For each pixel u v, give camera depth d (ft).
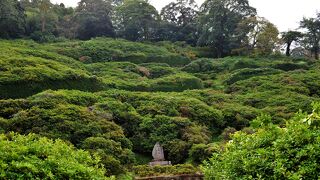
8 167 19.17
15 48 119.14
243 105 95.55
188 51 188.14
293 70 144.25
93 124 62.44
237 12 200.64
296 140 21.34
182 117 77.20
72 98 73.46
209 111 83.97
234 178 23.39
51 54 122.72
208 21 200.85
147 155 68.18
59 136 57.57
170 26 226.79
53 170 20.56
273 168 20.97
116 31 209.67
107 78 111.65
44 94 71.92
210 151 60.34
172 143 67.10
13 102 66.33
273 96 101.40
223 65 157.89
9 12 161.89
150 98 85.25
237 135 25.76
